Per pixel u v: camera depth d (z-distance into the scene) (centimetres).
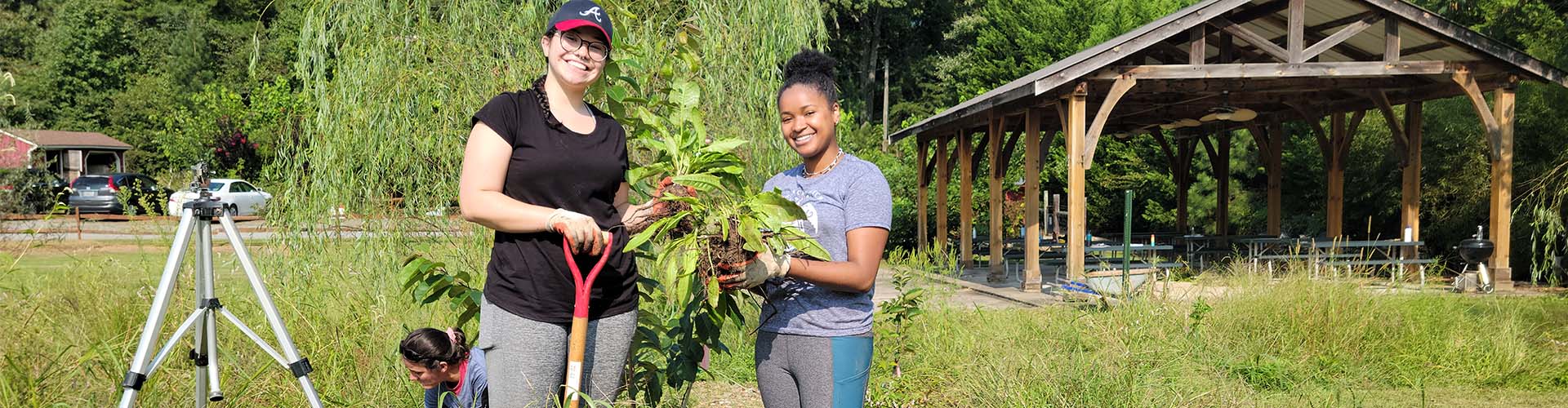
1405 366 583
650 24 548
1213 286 738
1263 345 606
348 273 591
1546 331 703
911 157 1992
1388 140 1513
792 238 228
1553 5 1301
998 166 1200
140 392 353
